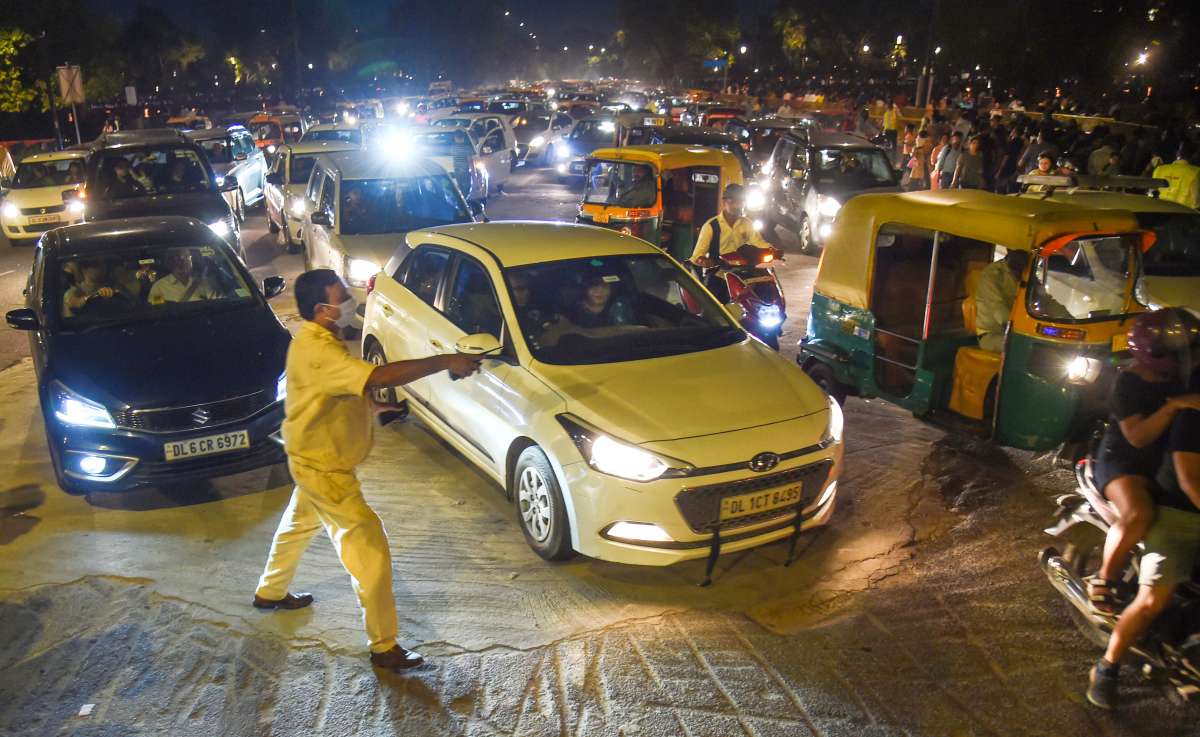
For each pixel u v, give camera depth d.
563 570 5.00
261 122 27.45
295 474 4.02
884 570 4.96
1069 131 17.41
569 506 4.78
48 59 30.83
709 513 4.61
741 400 4.98
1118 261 5.68
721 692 3.90
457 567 5.04
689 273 6.19
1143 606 3.63
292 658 4.20
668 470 4.55
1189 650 3.77
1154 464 3.70
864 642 4.27
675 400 4.91
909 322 6.85
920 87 25.78
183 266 6.97
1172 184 11.51
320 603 4.70
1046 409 5.60
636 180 11.35
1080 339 5.43
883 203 6.61
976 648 4.21
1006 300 6.14
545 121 29.73
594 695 3.90
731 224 8.27
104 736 3.69
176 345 6.23
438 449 6.73
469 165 17.75
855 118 27.94
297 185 14.57
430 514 5.68
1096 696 3.77
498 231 6.51
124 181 12.27
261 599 4.59
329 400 3.93
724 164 11.38
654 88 87.50
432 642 4.32
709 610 4.59
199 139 18.75
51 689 3.99
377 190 10.58
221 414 5.79
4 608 4.65
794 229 15.37
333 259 9.88
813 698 3.86
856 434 6.97
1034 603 4.57
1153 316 3.56
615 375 5.13
